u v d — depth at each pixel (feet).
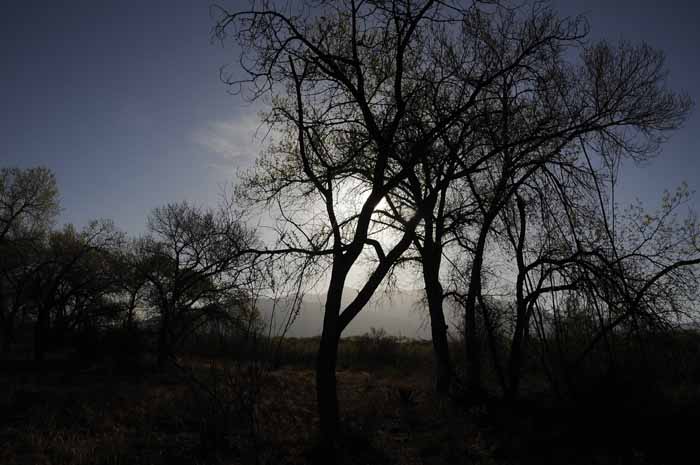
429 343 102.68
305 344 103.96
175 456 26.99
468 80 31.45
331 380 29.30
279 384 53.88
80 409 40.16
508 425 34.24
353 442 29.22
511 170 34.78
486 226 38.22
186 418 34.63
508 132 34.22
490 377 50.08
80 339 84.89
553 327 36.96
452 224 40.42
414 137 32.60
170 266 68.64
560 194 32.35
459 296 44.19
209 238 32.86
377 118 34.12
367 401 44.52
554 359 38.37
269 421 34.71
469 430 33.73
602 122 37.73
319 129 33.76
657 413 33.42
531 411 37.24
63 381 58.49
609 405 33.35
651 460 28.25
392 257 32.07
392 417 38.40
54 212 121.39
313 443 28.63
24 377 62.18
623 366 35.29
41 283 107.96
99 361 77.30
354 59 30.32
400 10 29.14
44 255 108.06
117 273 91.56
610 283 30.32
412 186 41.52
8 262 107.86
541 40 31.78
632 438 30.94
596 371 36.91
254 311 26.96
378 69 34.30
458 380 42.70
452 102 34.32
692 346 35.27
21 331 139.33
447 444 30.53
